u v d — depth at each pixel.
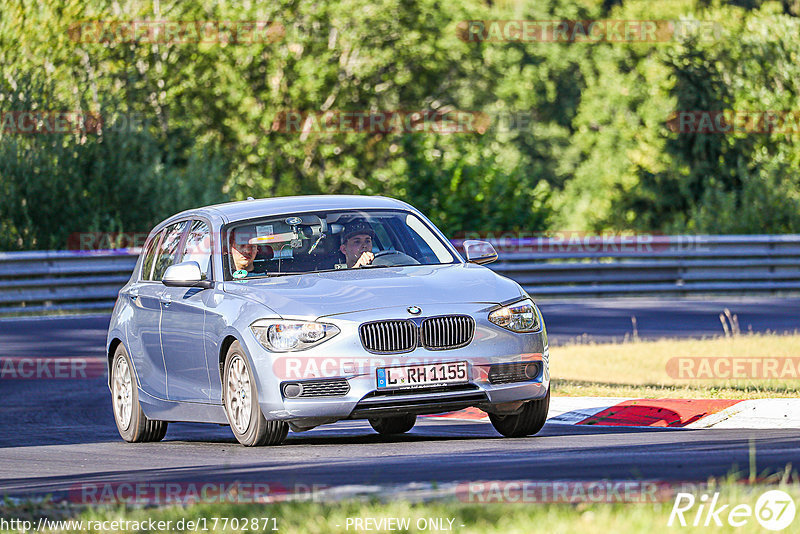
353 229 33.91
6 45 123.94
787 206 115.38
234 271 32.97
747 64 140.62
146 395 35.94
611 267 90.25
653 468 23.67
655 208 155.25
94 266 83.75
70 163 100.88
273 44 149.12
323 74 147.88
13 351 61.50
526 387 30.69
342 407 29.30
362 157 156.88
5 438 37.81
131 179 103.06
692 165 149.50
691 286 90.69
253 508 19.44
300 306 30.08
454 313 30.08
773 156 130.38
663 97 152.38
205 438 37.81
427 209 109.62
